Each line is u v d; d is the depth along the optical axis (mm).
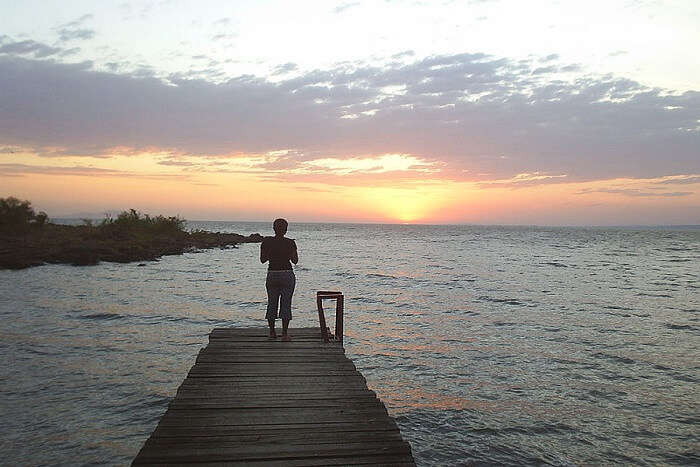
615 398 10242
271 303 8992
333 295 9336
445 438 8203
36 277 28578
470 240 120875
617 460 7539
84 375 10766
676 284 32594
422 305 22875
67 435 7809
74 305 19875
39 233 48062
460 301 24188
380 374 11742
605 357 13508
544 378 11586
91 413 8695
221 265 41094
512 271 41219
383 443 4715
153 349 13297
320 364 7469
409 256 60219
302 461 4340
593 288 29859
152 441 4684
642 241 126875
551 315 20266
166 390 9930
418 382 11156
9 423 8180
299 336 9422
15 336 14180
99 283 26938
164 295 23672
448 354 13703
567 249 82438
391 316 19891
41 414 8578
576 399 10156
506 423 8867
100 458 7105
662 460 7559
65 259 37156
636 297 26078
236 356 7887
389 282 32625
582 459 7539
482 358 13305
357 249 76000
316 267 44125
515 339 15688
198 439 4742
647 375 11875
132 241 49219
